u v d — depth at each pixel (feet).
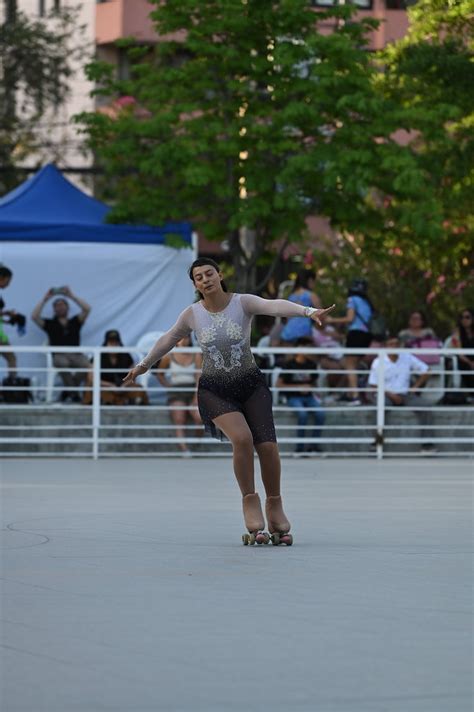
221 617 46.47
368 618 46.32
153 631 43.93
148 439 130.52
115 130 173.17
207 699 34.86
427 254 230.48
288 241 174.81
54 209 158.71
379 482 105.81
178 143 168.14
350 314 149.38
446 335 230.27
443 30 190.19
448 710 33.76
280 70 171.12
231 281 181.78
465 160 184.65
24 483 103.24
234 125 169.37
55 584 53.93
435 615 46.93
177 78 174.09
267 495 67.77
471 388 146.51
